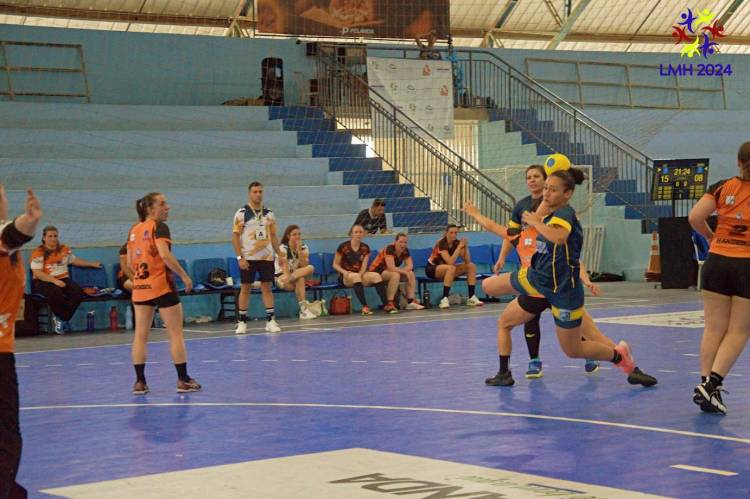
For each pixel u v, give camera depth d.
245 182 22.55
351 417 7.97
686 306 18.03
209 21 29.30
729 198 7.76
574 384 9.50
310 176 23.14
